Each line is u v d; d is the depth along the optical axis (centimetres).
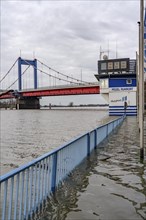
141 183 814
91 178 858
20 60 12962
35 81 12875
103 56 5691
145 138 1914
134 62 5344
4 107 19762
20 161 1712
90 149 1237
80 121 5916
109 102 5422
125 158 1168
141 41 1192
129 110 5262
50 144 2512
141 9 1185
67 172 811
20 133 3666
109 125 2016
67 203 649
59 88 9831
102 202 660
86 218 571
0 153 2022
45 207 614
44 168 616
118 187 774
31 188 545
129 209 619
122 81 5350
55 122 5881
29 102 14825
